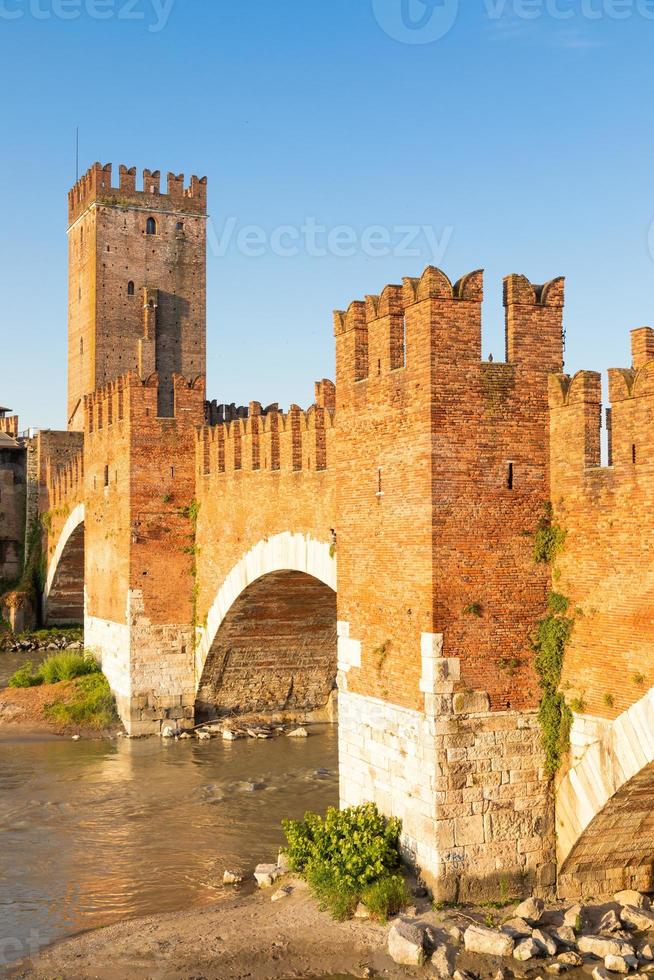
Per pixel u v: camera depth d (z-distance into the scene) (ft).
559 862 96.89
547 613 97.50
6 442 353.51
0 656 288.10
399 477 100.53
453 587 95.50
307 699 191.62
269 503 147.64
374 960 87.76
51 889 110.52
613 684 89.86
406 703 99.25
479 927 88.89
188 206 357.00
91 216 350.23
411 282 98.48
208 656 177.99
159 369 351.05
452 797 94.73
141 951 92.53
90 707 187.42
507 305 98.94
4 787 149.89
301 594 161.07
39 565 335.67
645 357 88.33
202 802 141.28
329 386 133.18
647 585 86.07
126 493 183.62
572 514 95.04
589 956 87.10
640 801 91.45
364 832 99.96
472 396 96.48
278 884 107.24
